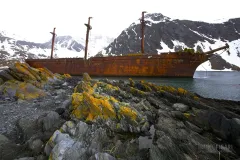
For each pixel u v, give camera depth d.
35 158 6.05
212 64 169.00
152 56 35.62
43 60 47.81
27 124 8.87
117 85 21.08
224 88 27.92
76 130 7.78
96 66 40.31
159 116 11.26
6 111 10.95
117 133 8.90
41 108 11.84
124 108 10.27
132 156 6.78
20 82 16.95
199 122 10.20
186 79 36.50
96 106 9.70
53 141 6.55
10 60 160.12
